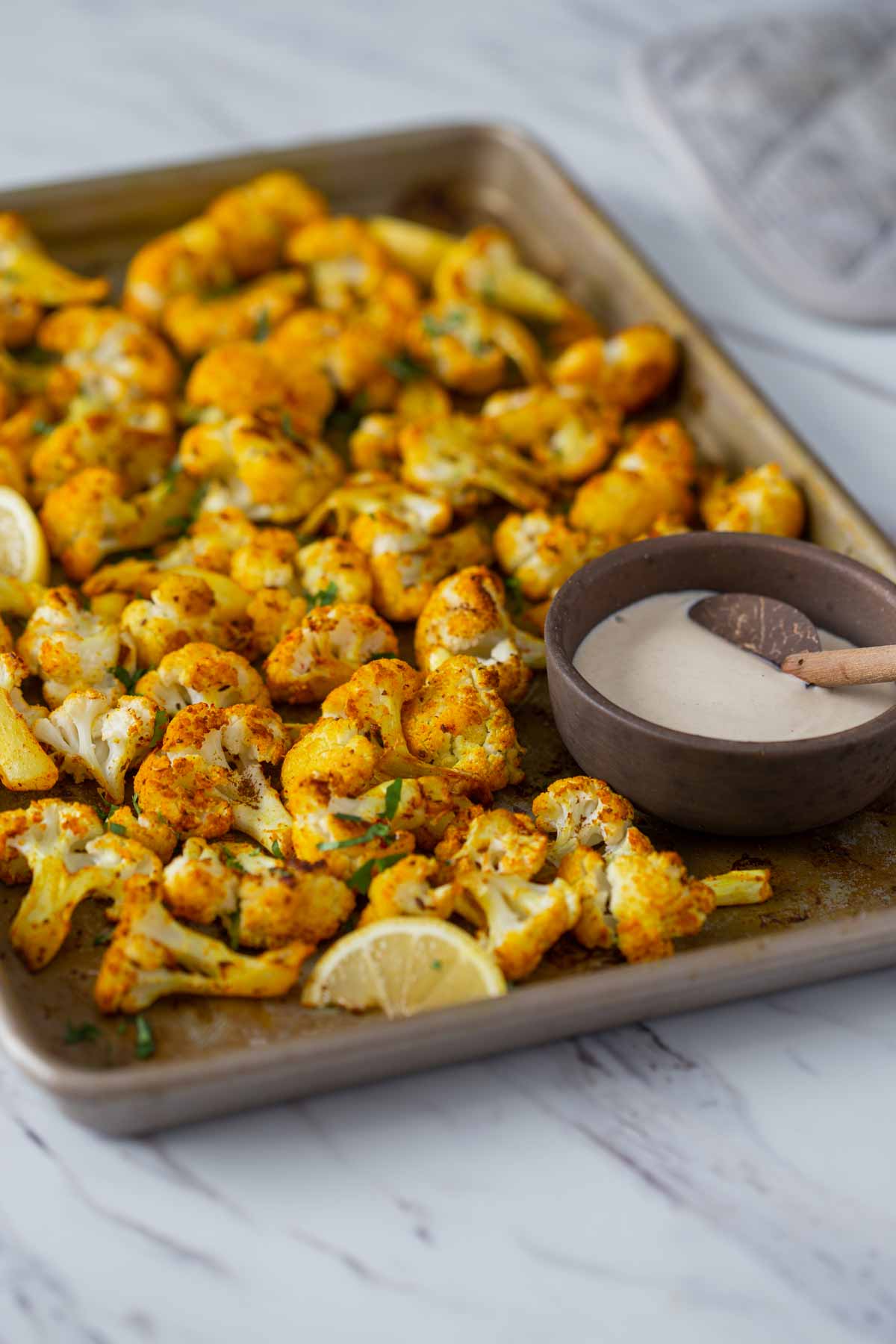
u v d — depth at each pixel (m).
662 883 0.74
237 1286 0.68
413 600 0.85
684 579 0.81
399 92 1.17
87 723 0.80
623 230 1.05
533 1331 0.68
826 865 0.77
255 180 1.04
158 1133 0.71
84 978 0.73
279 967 0.72
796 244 1.03
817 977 0.74
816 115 1.10
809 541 0.88
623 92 1.17
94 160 1.11
